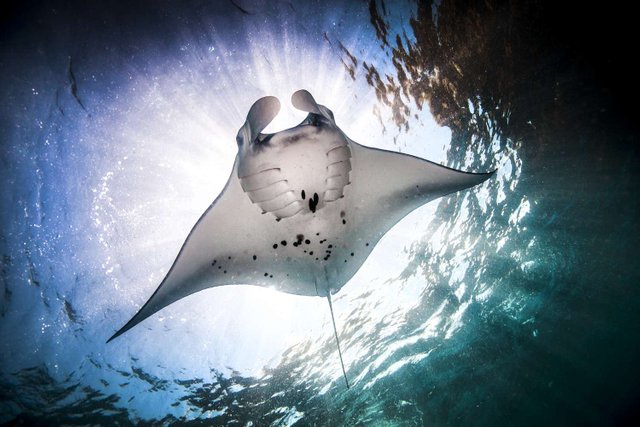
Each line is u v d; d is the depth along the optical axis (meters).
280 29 4.02
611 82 4.43
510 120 4.57
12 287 3.99
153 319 4.52
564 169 5.05
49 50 3.73
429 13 3.86
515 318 6.98
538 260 6.24
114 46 3.85
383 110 4.28
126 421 5.07
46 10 3.66
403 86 4.20
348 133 4.31
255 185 2.33
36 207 3.92
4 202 3.79
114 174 4.06
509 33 4.05
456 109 4.36
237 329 4.89
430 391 6.91
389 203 2.88
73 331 4.35
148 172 4.11
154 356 4.72
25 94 3.72
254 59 4.06
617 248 6.30
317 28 4.03
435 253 5.47
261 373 5.29
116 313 4.39
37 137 3.82
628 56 4.24
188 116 4.09
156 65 3.94
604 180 5.23
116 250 4.20
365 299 5.45
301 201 2.44
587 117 4.62
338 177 2.43
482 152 4.75
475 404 7.70
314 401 5.97
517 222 5.64
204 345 4.84
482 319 6.58
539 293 6.80
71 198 4.00
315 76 4.16
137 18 3.83
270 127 4.14
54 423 4.85
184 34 3.92
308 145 2.23
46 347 4.30
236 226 2.65
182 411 5.27
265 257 2.80
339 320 5.45
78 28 3.75
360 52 4.07
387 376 6.42
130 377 4.79
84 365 4.54
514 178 5.09
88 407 4.84
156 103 4.01
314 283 2.94
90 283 4.21
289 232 2.69
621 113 4.62
